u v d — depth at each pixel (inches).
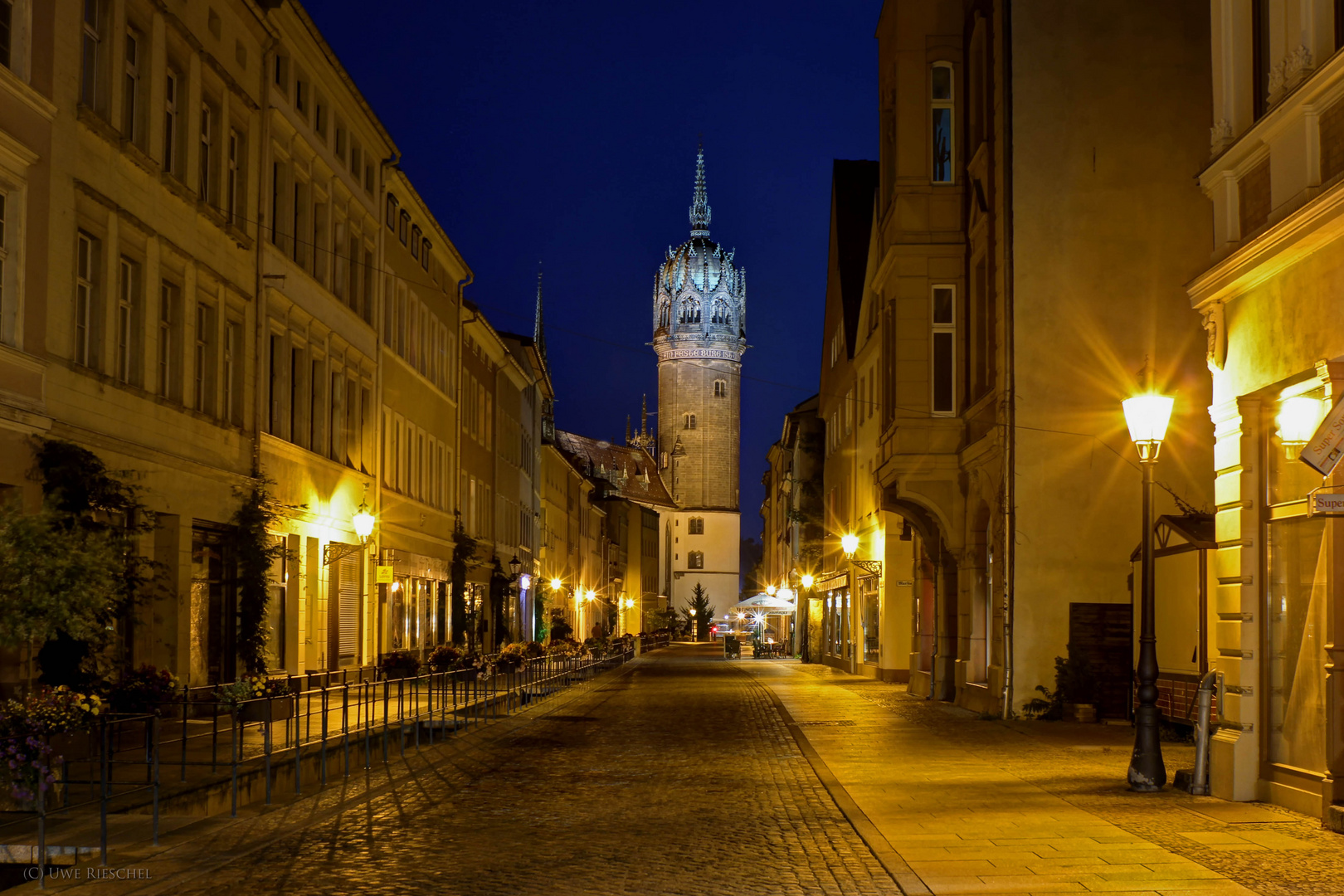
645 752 780.6
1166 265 1002.1
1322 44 476.4
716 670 2201.0
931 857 409.1
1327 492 450.0
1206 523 802.8
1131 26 1015.0
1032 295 1001.5
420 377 1637.6
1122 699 978.1
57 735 499.8
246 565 976.9
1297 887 359.3
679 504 6673.2
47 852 422.6
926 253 1181.7
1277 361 508.7
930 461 1168.8
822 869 400.5
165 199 860.6
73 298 718.5
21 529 530.0
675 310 6742.1
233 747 515.8
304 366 1175.0
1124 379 997.2
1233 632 543.2
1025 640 988.6
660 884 378.0
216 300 953.5
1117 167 1006.4
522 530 2573.8
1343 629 466.9
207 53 933.2
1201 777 557.3
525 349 2512.3
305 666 1170.6
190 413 895.7
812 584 2460.6
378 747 776.9
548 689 1456.7
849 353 1969.7
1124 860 401.1
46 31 687.1
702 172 6929.1
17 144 642.8
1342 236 458.6
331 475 1247.5
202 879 385.1
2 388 633.0
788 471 2878.9
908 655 1610.5
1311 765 500.7
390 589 1462.8
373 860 415.5
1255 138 517.7
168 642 852.6
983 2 1103.0
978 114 1136.8
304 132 1164.5
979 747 780.6
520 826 487.5
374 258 1422.2
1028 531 990.4
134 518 799.1
